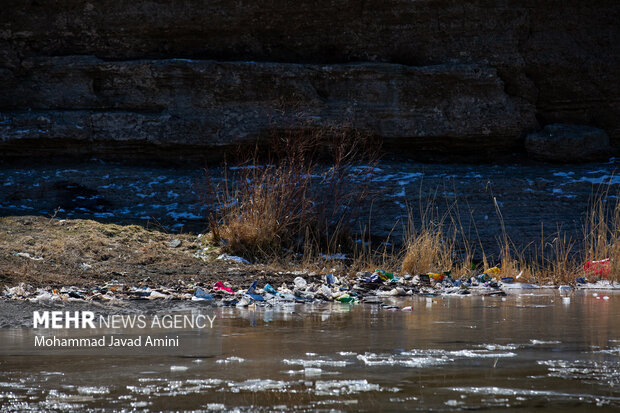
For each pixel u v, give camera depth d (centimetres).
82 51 2572
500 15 2589
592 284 1689
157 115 2475
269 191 1950
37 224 1792
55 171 2316
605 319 934
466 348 663
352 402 438
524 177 2319
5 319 862
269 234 1873
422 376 521
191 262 1650
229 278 1452
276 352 637
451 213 2125
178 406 428
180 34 2581
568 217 2102
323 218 1998
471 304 1180
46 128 2422
